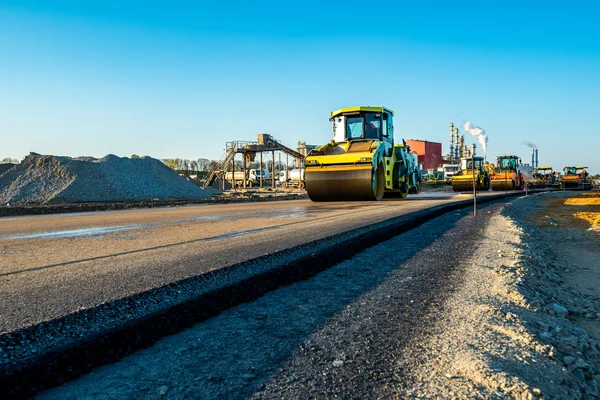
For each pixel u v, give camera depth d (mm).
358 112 17250
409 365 2061
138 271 3418
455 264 4637
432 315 2857
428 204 13773
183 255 4168
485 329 2604
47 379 1803
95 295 2689
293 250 4492
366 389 1812
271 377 1910
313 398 1724
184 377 1901
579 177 49469
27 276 3260
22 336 2020
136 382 1846
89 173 25688
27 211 13211
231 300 3049
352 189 15594
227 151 44781
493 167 38344
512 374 1980
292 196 26812
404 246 5891
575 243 9211
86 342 2070
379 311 2932
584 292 4840
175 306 2635
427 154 109312
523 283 3920
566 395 1909
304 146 46094
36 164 26078
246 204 16312
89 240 5477
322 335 2455
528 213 17688
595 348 2703
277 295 3344
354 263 4676
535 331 2750
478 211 12766
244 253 4227
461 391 1809
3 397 1651
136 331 2303
